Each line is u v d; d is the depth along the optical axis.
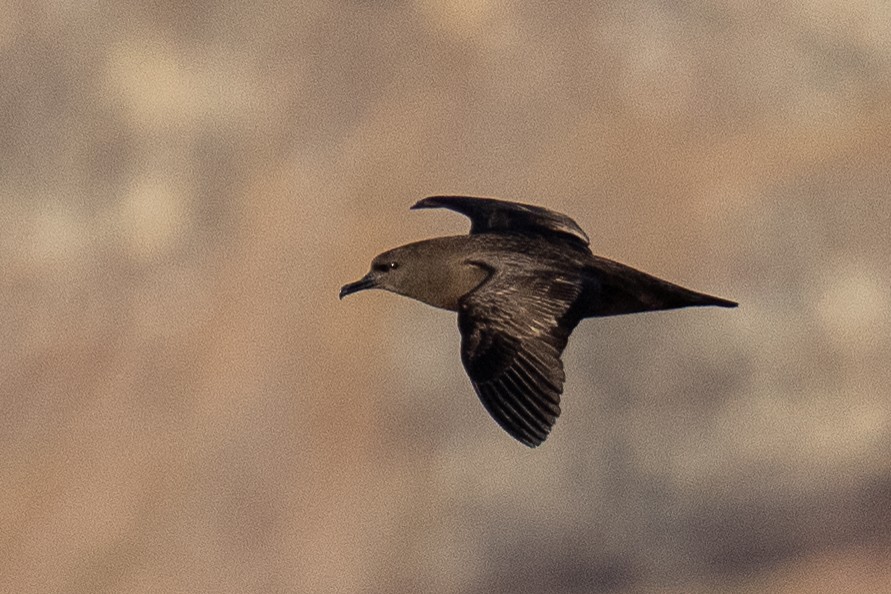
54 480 34.34
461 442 33.50
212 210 39.56
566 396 33.59
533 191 37.94
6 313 38.25
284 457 34.06
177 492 33.81
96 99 41.12
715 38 41.31
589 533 32.78
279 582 32.50
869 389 33.84
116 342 37.16
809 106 39.69
